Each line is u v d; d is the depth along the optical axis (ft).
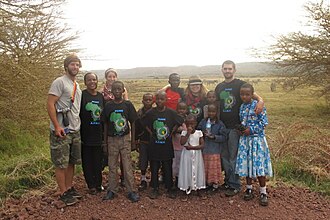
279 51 53.72
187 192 17.63
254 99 17.26
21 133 31.45
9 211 16.72
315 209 16.57
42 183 20.54
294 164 22.09
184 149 17.71
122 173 19.45
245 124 16.98
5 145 28.76
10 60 29.91
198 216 15.81
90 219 15.60
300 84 54.85
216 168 17.97
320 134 26.16
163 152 17.57
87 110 17.66
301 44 51.70
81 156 18.20
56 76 34.94
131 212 16.15
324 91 52.85
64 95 16.51
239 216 15.71
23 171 21.35
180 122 17.75
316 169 20.81
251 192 17.54
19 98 31.22
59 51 34.99
